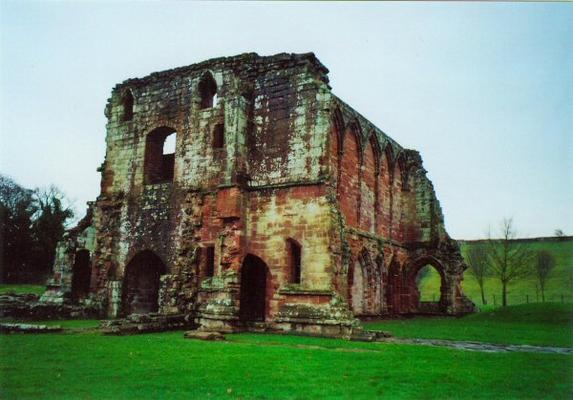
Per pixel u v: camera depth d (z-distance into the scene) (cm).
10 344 1753
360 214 3547
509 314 3781
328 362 1475
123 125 3400
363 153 3634
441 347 1936
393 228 4188
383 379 1222
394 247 4122
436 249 4250
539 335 2477
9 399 969
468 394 1074
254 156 2802
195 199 2950
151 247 3088
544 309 3678
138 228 3170
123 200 3275
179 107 3177
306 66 2730
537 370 1388
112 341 1908
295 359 1517
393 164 4247
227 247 2669
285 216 2634
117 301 3119
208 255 2859
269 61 2856
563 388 1149
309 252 2530
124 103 3462
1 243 5344
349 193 3422
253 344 1928
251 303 2934
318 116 2648
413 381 1204
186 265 2864
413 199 4428
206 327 2503
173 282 2784
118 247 3225
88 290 3441
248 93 2883
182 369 1297
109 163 3400
